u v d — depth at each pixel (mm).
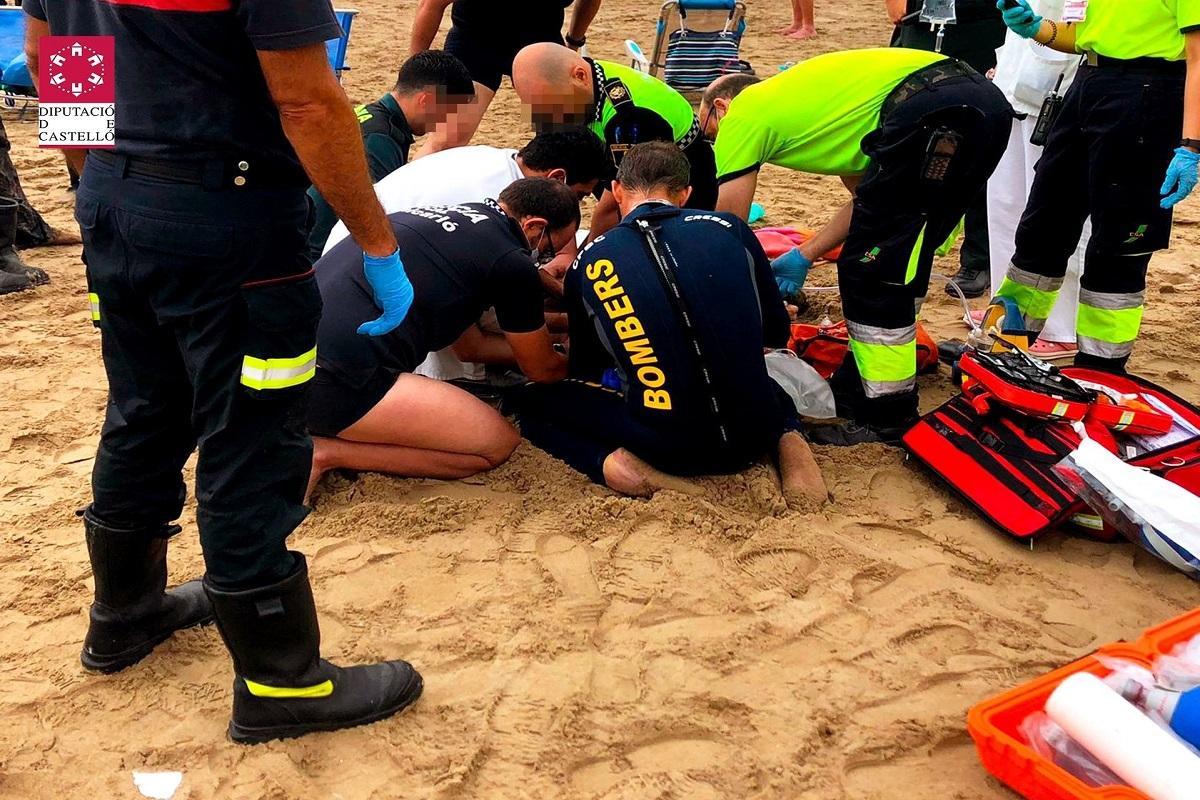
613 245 3238
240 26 1898
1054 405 3291
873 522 3295
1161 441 3432
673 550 3117
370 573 2998
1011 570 3078
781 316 3486
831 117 3652
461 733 2436
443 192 3844
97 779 2305
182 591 2750
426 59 4242
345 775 2322
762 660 2693
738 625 2818
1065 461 3137
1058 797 2121
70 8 2004
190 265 2018
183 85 1925
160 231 1990
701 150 4602
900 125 3441
